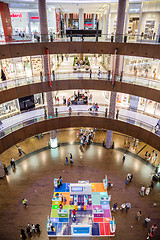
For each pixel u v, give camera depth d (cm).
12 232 1628
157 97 1956
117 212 1800
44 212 1797
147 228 1666
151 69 2630
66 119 2444
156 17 2427
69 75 2380
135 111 2594
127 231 1644
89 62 3581
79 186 1923
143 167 2333
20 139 2148
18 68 2686
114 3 2731
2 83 2109
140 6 2522
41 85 2238
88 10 3647
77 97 3073
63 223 1697
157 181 2127
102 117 2408
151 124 2264
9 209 1817
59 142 2786
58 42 2148
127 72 2852
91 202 1859
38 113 2541
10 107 2727
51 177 2177
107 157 2503
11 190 2011
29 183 2097
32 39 2066
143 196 1953
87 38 2156
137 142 2744
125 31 2784
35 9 3039
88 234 1609
